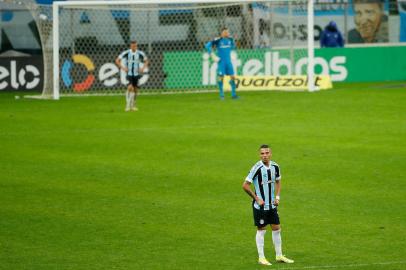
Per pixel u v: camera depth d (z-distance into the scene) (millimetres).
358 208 49312
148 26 114375
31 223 46594
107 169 60406
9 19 119938
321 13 128125
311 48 105062
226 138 71812
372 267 38469
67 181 56812
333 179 56625
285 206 50031
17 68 110688
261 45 118938
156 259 40062
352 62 118375
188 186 55281
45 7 108875
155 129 76750
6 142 70750
